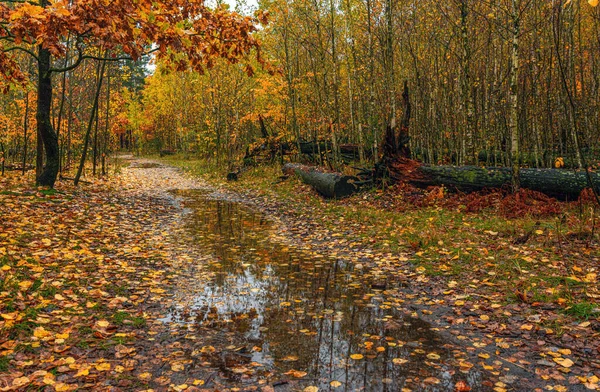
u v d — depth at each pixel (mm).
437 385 2895
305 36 15320
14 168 15352
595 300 4078
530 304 4230
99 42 4652
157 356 3283
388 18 12688
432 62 15859
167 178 20125
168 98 38594
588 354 3236
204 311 4285
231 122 23141
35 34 4383
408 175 10875
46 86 10141
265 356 3324
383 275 5508
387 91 15555
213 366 3146
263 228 8820
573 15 11422
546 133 14711
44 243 5938
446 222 7840
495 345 3504
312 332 3787
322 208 10461
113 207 9828
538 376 2996
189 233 8219
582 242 5895
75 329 3625
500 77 13875
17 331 3391
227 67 20938
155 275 5352
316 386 2877
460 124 14031
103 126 22453
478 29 13734
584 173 8680
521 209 8078
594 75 12555
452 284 4922
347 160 16359
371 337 3691
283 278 5438
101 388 2762
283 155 19984
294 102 17375
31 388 2691
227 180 18516
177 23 5457
